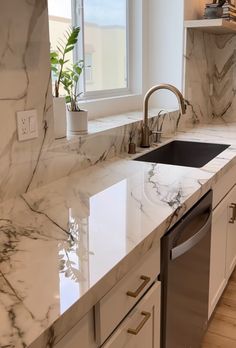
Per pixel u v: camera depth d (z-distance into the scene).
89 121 2.21
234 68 3.29
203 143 2.35
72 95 1.83
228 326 2.16
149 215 1.25
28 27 1.38
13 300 0.80
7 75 1.32
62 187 1.53
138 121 2.22
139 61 2.83
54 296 0.82
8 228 1.16
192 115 3.04
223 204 2.02
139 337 1.20
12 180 1.39
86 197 1.42
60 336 0.77
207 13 2.79
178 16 2.73
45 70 1.48
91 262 0.96
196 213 1.57
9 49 1.31
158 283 1.31
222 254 2.18
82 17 2.28
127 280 1.08
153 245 1.20
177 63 2.80
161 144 2.31
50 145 1.55
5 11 1.28
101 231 1.13
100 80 2.56
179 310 1.52
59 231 1.13
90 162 1.82
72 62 2.25
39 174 1.51
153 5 2.79
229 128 2.85
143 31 2.80
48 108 1.51
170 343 1.46
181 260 1.46
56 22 2.09
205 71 3.21
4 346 0.68
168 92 2.85
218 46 3.33
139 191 1.48
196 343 1.80
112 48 2.66
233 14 2.84
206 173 1.73
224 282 2.31
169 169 1.79
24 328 0.72
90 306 0.86
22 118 1.40
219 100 3.42
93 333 0.95
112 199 1.40
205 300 1.87
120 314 1.07
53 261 0.96
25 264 0.95
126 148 2.12
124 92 2.80
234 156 2.01
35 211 1.29
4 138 1.33
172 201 1.38
